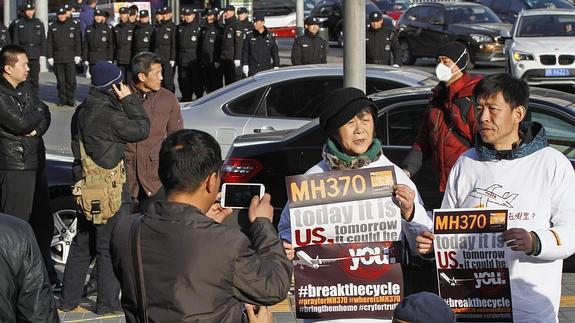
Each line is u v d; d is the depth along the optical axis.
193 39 21.61
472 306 4.30
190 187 3.75
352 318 4.42
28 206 8.20
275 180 8.88
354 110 4.45
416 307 3.51
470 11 27.91
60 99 20.75
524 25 22.33
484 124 4.45
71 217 9.12
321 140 8.85
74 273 7.76
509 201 4.41
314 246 4.42
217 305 3.65
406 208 4.37
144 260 3.70
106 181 7.45
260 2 39.47
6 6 28.05
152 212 3.78
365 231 4.41
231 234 3.70
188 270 3.63
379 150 4.54
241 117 11.38
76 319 7.59
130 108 7.40
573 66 21.08
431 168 8.21
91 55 22.67
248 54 20.30
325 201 4.41
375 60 20.12
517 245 4.20
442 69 6.71
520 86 4.44
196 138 3.79
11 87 8.01
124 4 28.30
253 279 3.68
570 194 4.36
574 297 7.85
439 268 4.31
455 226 4.29
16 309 4.44
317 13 36.44
